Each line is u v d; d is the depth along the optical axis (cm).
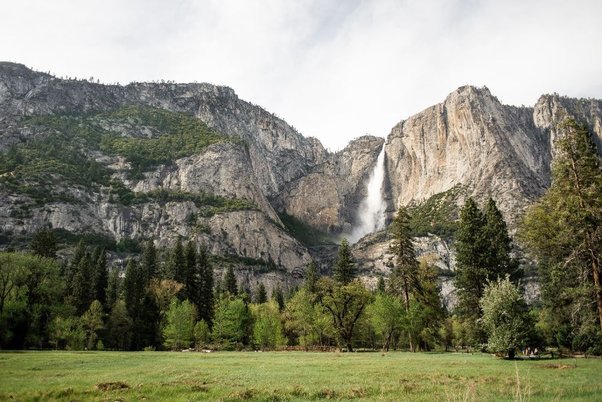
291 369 2950
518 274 5875
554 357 4141
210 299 10250
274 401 1709
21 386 2030
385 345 7581
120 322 8338
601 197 3397
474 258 5825
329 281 7688
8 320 6544
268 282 19712
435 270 7350
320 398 1756
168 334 7569
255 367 3122
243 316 8406
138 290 9069
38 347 6900
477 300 5706
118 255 17150
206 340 8275
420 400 1619
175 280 9856
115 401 1664
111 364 3362
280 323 9044
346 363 3553
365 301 7331
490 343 3975
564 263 3688
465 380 2217
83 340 7338
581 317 3744
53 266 7288
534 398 1625
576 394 1750
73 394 1827
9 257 6688
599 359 3878
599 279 3419
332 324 7644
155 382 2158
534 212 4497
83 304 8656
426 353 5825
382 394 1772
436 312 6994
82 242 11481
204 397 1750
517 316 3991
